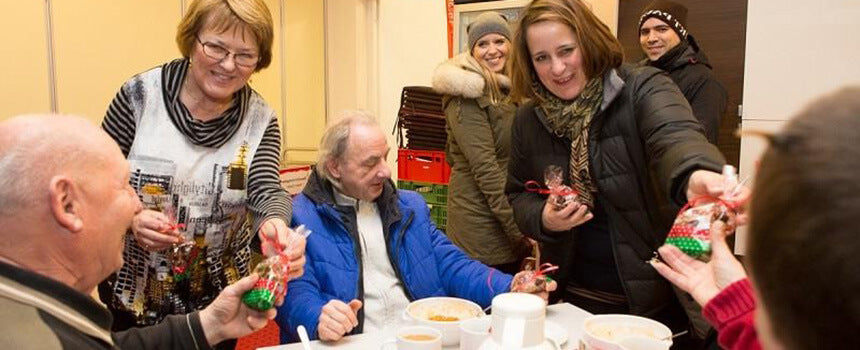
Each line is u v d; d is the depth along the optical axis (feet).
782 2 8.03
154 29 11.45
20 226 2.84
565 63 5.43
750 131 1.48
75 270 3.08
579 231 5.94
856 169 1.22
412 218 6.52
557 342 4.51
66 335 2.75
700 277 3.39
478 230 8.89
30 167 2.84
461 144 8.68
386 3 15.03
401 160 12.08
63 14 10.03
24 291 2.73
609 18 12.82
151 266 5.54
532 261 6.76
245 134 5.95
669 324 5.74
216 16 5.21
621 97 5.45
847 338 1.25
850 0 7.55
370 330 5.87
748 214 1.49
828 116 1.32
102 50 10.65
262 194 5.90
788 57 8.06
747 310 2.83
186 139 5.61
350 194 6.39
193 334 4.32
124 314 5.63
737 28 10.30
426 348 4.31
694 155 4.49
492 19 9.35
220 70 5.39
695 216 3.59
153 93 5.57
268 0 13.30
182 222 5.65
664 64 9.14
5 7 9.27
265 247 4.97
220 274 6.00
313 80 14.64
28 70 9.65
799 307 1.31
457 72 8.51
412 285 6.31
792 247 1.29
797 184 1.29
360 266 6.11
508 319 3.28
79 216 3.01
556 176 5.66
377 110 15.16
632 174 5.44
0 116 9.35
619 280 5.78
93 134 3.18
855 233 1.19
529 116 6.24
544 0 5.53
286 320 5.58
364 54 14.76
